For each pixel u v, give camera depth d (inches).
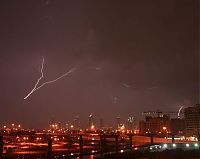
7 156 5280.5
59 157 5260.8
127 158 4805.6
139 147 6358.3
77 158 5575.8
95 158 5251.0
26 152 6087.6
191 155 4712.1
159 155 4810.5
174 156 4687.5
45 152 6077.8
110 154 5305.1
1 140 5339.6
